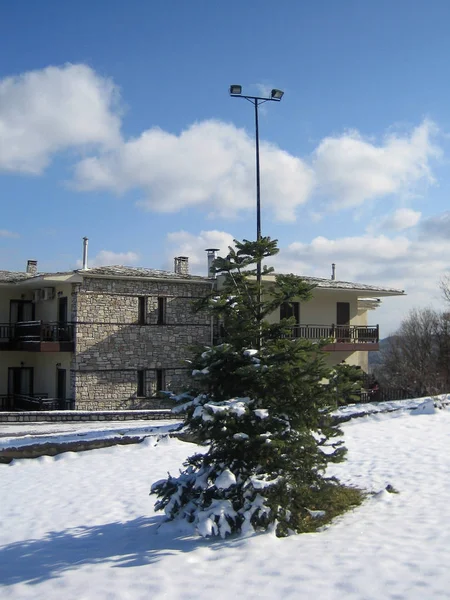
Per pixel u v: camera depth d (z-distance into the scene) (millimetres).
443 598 5969
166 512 8758
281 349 8602
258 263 9336
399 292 34188
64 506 12125
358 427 18844
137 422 23891
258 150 12500
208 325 30344
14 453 16922
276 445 8000
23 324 28750
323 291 32469
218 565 7332
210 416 8055
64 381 28234
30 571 8016
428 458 13859
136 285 28703
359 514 9516
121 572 7453
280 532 8359
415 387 43469
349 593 6273
